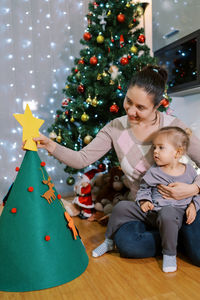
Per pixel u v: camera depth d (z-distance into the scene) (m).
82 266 1.09
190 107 2.73
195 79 2.25
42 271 0.97
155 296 0.91
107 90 1.93
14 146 2.48
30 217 1.01
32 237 0.99
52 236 1.02
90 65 2.12
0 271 0.98
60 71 2.64
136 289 0.95
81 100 2.03
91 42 2.17
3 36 2.44
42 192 1.06
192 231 1.12
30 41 2.52
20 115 1.10
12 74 2.47
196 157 1.24
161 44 2.59
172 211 1.11
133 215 1.25
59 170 2.65
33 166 1.08
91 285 0.99
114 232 1.26
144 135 1.26
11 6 2.45
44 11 2.56
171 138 1.16
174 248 1.09
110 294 0.93
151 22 2.80
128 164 1.29
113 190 1.86
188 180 1.19
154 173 1.20
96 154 1.34
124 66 1.97
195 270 1.08
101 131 1.38
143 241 1.18
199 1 2.07
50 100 2.62
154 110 1.17
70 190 2.70
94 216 1.83
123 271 1.09
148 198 1.18
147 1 2.78
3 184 2.44
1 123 2.45
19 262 0.97
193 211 1.14
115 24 2.06
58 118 2.26
